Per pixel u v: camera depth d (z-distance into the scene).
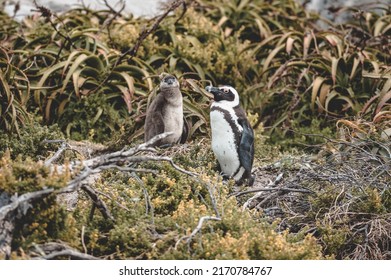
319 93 15.36
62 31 15.94
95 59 14.85
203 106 14.05
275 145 14.45
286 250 8.64
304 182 11.01
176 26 16.88
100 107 14.43
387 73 14.66
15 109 12.80
